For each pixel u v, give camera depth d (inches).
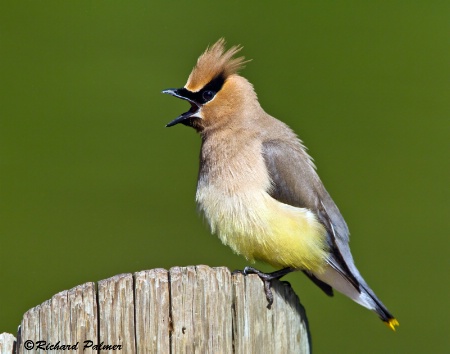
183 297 336.8
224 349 345.4
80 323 330.3
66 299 331.6
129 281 333.1
